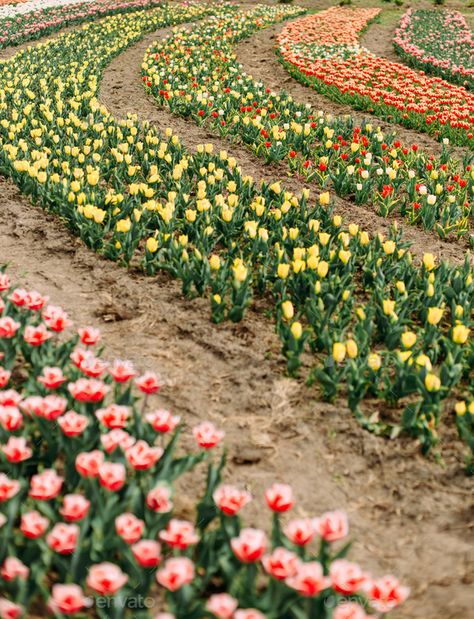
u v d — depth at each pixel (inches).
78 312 215.0
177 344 199.0
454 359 169.3
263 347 198.1
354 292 235.0
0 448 119.4
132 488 112.6
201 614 96.3
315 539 131.3
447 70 644.1
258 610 97.5
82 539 102.4
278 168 382.3
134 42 820.0
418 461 154.7
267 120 439.8
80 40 785.6
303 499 142.2
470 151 431.5
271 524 134.5
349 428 164.4
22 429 132.6
